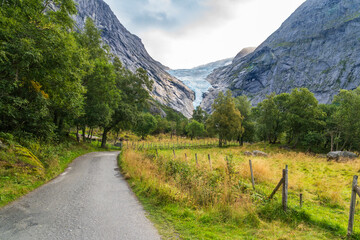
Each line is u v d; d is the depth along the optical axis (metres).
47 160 11.74
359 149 40.97
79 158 18.31
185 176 8.83
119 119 34.34
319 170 14.63
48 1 13.35
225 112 44.69
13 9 10.04
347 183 10.64
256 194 7.06
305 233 4.79
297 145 44.25
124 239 4.17
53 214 5.45
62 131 22.97
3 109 10.83
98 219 5.26
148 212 5.93
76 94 16.20
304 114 40.25
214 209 5.81
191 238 4.30
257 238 4.44
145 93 37.88
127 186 9.19
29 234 4.21
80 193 7.70
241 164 13.32
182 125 91.88
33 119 13.10
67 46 12.68
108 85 27.16
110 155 23.02
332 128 41.56
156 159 12.80
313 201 7.83
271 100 42.06
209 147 43.22
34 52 10.09
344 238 4.60
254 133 53.38
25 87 12.69
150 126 68.00
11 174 8.06
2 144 9.42
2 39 9.77
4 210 5.50
